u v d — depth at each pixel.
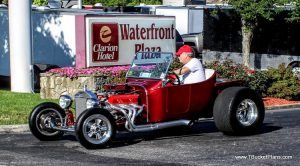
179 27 53.81
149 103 19.62
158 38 35.69
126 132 21.72
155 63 20.41
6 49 41.62
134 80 20.48
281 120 24.84
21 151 18.61
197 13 54.16
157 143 19.78
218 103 20.47
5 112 25.53
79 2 51.81
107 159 17.36
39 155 17.98
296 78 31.58
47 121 20.06
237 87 20.84
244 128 20.61
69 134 21.42
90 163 16.83
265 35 42.34
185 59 20.80
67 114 19.80
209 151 18.39
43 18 39.72
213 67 30.36
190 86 20.28
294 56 41.16
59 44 39.09
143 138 20.67
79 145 19.47
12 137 21.17
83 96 19.28
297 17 39.09
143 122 19.67
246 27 40.94
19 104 28.00
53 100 29.69
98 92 20.16
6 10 41.34
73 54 38.44
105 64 32.78
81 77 29.91
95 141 18.61
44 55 39.91
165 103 19.84
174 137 20.86
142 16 34.72
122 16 33.66
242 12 39.59
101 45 32.62
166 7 54.22
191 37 51.66
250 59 42.91
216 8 45.25
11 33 33.47
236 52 43.94
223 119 20.33
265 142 19.75
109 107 19.19
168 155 17.86
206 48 45.41
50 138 20.22
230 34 44.19
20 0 33.09
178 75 20.64
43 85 31.02
